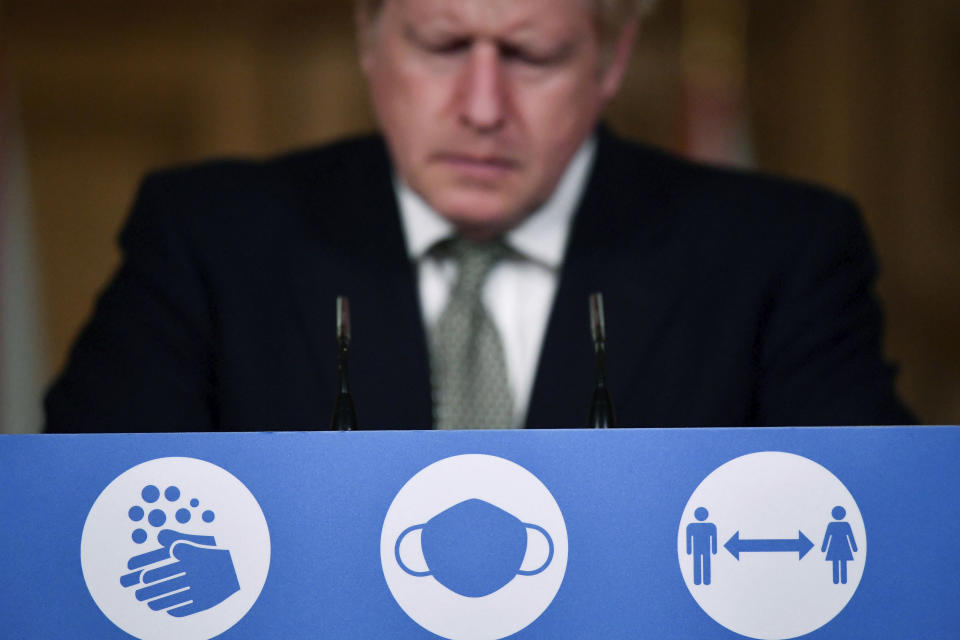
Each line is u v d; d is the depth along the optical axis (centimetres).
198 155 1212
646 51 1167
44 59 1195
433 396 415
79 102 1198
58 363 1166
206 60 1216
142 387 423
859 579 235
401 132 410
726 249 445
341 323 299
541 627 232
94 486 234
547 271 440
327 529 233
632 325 425
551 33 392
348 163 469
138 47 1206
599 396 304
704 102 1085
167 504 234
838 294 445
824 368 428
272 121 1216
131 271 456
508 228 431
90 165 1195
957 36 1161
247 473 235
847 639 234
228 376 427
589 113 418
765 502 236
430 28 391
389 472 235
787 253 447
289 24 1219
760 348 438
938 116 1157
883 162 1164
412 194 441
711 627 232
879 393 423
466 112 394
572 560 234
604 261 434
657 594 233
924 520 237
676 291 433
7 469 234
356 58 1221
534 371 423
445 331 425
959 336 1140
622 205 450
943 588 235
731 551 235
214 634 231
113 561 233
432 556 233
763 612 233
